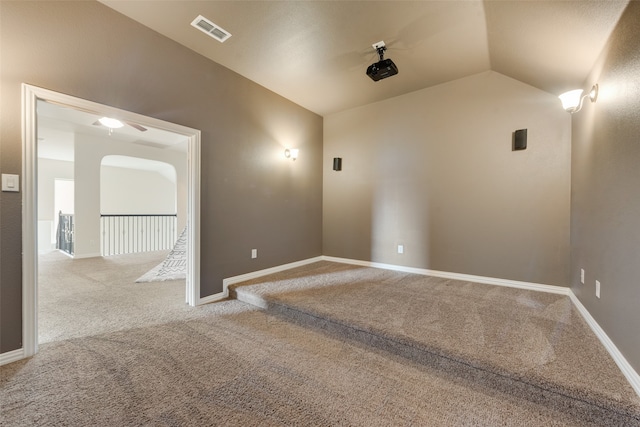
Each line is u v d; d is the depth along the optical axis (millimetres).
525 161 2984
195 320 2541
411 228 3781
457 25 2379
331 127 4574
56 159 7602
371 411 1445
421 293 2875
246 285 3158
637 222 1448
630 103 1535
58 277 3971
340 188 4477
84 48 2111
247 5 2189
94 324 2434
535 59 2457
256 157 3525
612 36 1749
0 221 1792
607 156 1838
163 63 2578
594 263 2053
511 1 1907
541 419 1388
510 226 3082
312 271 3840
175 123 2670
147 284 3641
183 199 6828
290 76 3346
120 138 5578
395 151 3910
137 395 1547
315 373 1767
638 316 1407
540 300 2637
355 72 3238
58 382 1643
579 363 1599
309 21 2371
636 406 1271
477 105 3262
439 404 1496
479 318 2234
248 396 1555
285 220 3969
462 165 3377
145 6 2223
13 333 1848
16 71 1829
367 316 2289
